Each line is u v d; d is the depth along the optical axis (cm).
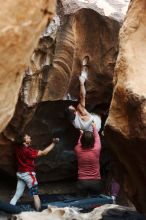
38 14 362
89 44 1103
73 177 1190
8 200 1072
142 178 616
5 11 338
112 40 1120
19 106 1025
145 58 593
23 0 346
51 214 787
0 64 348
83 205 1044
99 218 736
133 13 607
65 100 1094
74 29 1067
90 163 1087
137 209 663
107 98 1155
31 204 1070
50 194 1132
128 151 605
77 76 1102
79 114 1112
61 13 1050
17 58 358
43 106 1073
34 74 1019
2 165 1087
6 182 1152
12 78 365
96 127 1112
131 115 569
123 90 575
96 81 1132
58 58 1055
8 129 1037
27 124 1057
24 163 1025
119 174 661
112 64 1130
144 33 602
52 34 1025
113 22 1113
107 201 1073
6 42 343
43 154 1046
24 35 355
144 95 557
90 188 1091
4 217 873
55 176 1168
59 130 1129
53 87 1066
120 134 586
